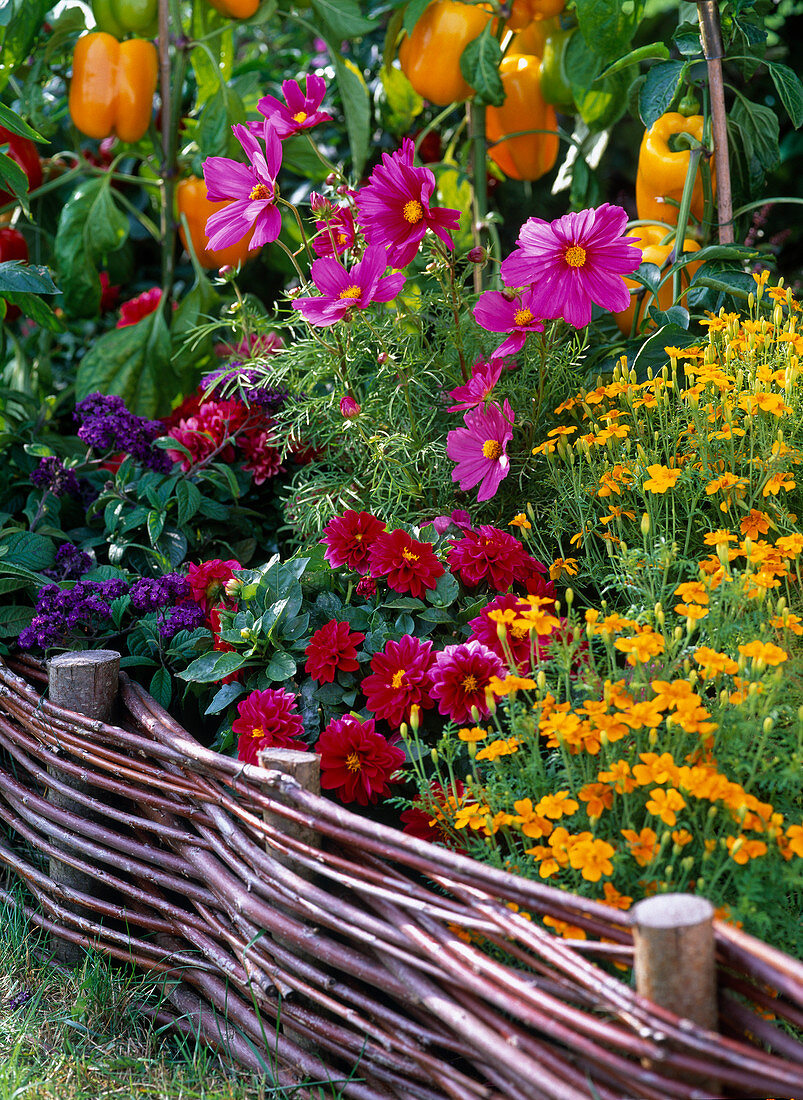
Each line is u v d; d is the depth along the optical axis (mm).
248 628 1380
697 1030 791
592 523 1461
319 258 1636
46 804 1471
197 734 1604
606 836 1044
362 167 2307
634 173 3137
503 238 2885
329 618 1438
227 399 2000
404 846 1029
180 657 1544
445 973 967
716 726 958
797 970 795
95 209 2252
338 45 2256
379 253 1490
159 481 1829
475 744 1129
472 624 1321
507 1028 925
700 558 1436
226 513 1818
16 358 2479
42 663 1572
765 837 962
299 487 1871
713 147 1829
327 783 1211
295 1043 1169
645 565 1252
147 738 1411
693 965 810
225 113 2148
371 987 1157
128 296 2910
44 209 2684
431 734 1312
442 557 1471
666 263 1848
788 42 2889
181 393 2258
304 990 1112
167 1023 1304
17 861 1538
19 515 1981
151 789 1361
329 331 1618
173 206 2307
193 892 1300
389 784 1310
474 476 1502
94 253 2279
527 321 1506
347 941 1141
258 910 1153
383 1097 1075
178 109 2264
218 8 2180
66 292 2289
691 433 1415
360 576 1501
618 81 2080
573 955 886
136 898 1363
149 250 3059
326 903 1080
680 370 1651
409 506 1664
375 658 1277
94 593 1520
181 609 1518
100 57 2100
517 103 2174
